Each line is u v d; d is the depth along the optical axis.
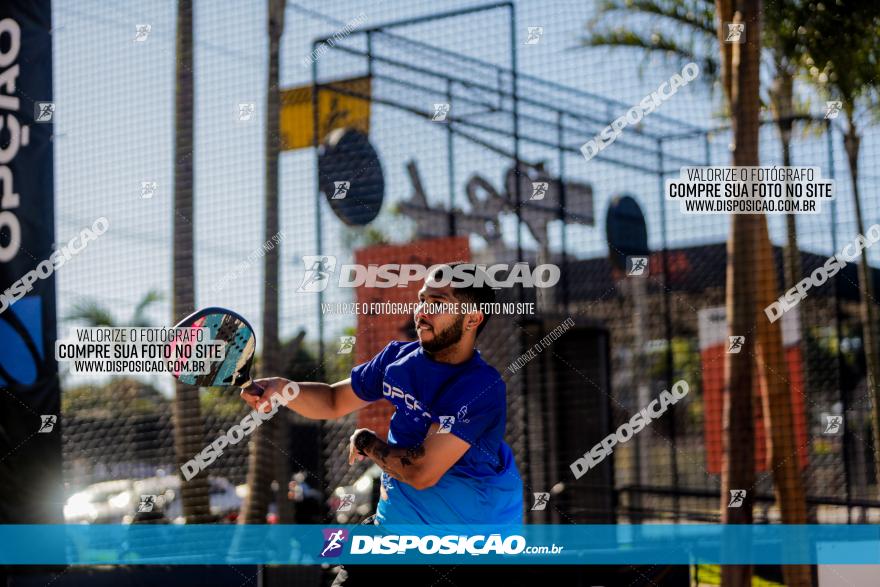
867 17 7.26
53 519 6.65
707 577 6.82
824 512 7.77
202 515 7.38
